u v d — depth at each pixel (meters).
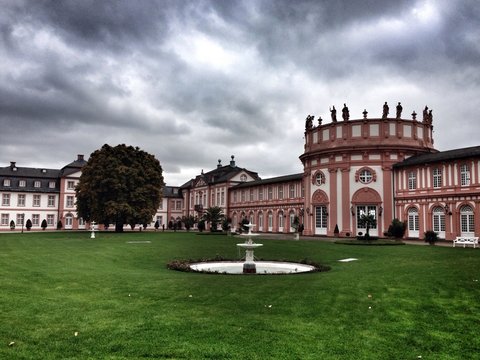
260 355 7.13
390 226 37.09
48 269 17.72
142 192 56.34
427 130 46.47
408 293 11.88
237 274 16.80
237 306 10.41
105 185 55.09
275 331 8.41
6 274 15.87
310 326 8.78
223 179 79.88
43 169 82.50
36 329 8.31
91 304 10.52
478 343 7.97
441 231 38.56
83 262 21.19
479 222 35.25
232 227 76.56
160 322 8.89
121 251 27.44
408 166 41.97
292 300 11.07
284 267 20.78
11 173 78.19
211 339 7.85
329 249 28.83
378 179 43.88
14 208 77.00
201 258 23.83
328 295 11.70
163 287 13.05
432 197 39.25
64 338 7.80
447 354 7.43
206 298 11.33
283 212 62.84
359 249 28.27
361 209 44.47
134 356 7.00
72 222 80.12
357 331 8.53
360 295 11.69
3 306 10.14
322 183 47.34
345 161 45.22
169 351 7.21
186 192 94.69
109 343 7.55
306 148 50.31
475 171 35.78
